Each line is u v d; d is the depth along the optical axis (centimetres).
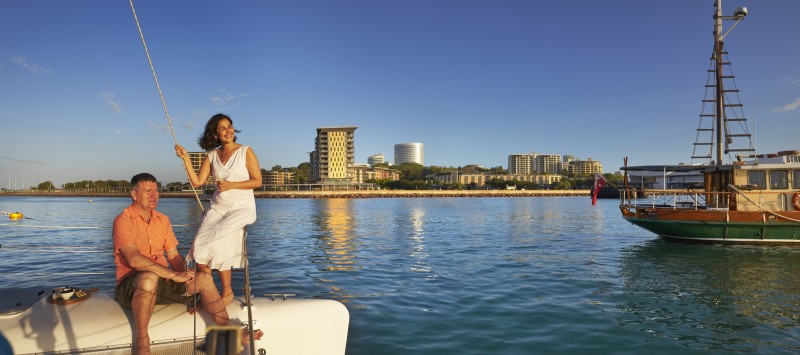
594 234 2438
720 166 2064
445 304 847
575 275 1164
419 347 610
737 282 1091
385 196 16700
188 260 353
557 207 7100
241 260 349
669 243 1980
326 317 384
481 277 1127
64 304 343
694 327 705
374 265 1323
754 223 1862
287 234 2455
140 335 311
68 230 2439
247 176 362
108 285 966
